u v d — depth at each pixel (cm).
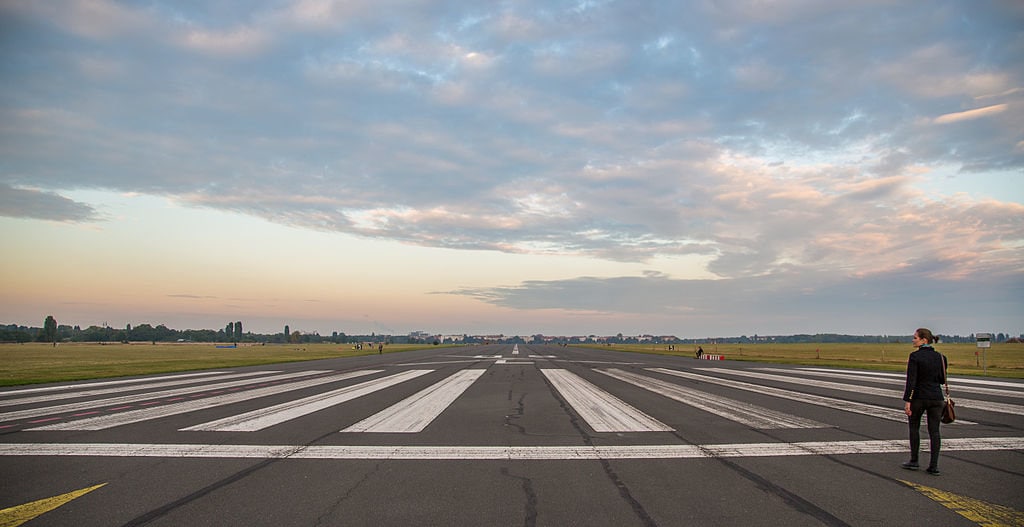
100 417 1153
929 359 714
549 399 1523
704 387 1920
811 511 552
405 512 546
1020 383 2114
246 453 811
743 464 752
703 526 508
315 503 574
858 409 1324
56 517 530
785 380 2277
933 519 530
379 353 6156
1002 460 779
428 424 1080
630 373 2678
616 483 655
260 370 2836
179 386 1892
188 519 524
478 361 4019
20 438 919
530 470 716
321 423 1086
